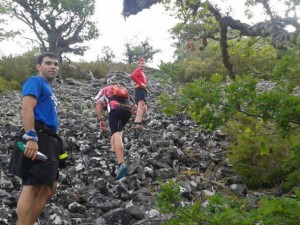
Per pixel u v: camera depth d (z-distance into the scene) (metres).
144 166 7.94
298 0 4.93
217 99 3.57
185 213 3.62
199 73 19.86
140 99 10.99
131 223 5.61
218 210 3.35
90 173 7.49
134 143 9.76
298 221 3.05
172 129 11.16
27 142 4.55
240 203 3.63
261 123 5.18
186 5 5.88
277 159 6.90
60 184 6.97
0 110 13.32
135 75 11.05
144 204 5.89
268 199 3.27
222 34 6.30
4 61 22.84
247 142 7.14
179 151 8.67
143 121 12.34
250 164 7.16
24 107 4.66
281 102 3.38
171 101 3.88
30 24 34.78
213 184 7.14
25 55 26.08
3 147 8.83
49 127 4.81
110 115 7.82
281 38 5.10
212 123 3.67
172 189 3.72
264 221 3.06
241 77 3.53
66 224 5.49
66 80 23.91
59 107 14.68
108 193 6.55
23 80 22.16
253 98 3.48
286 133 3.43
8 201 5.91
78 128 10.91
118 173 7.12
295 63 3.44
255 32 5.62
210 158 8.51
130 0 5.97
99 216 5.88
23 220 4.63
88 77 25.97
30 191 4.64
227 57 6.78
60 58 32.94
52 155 4.71
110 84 8.21
